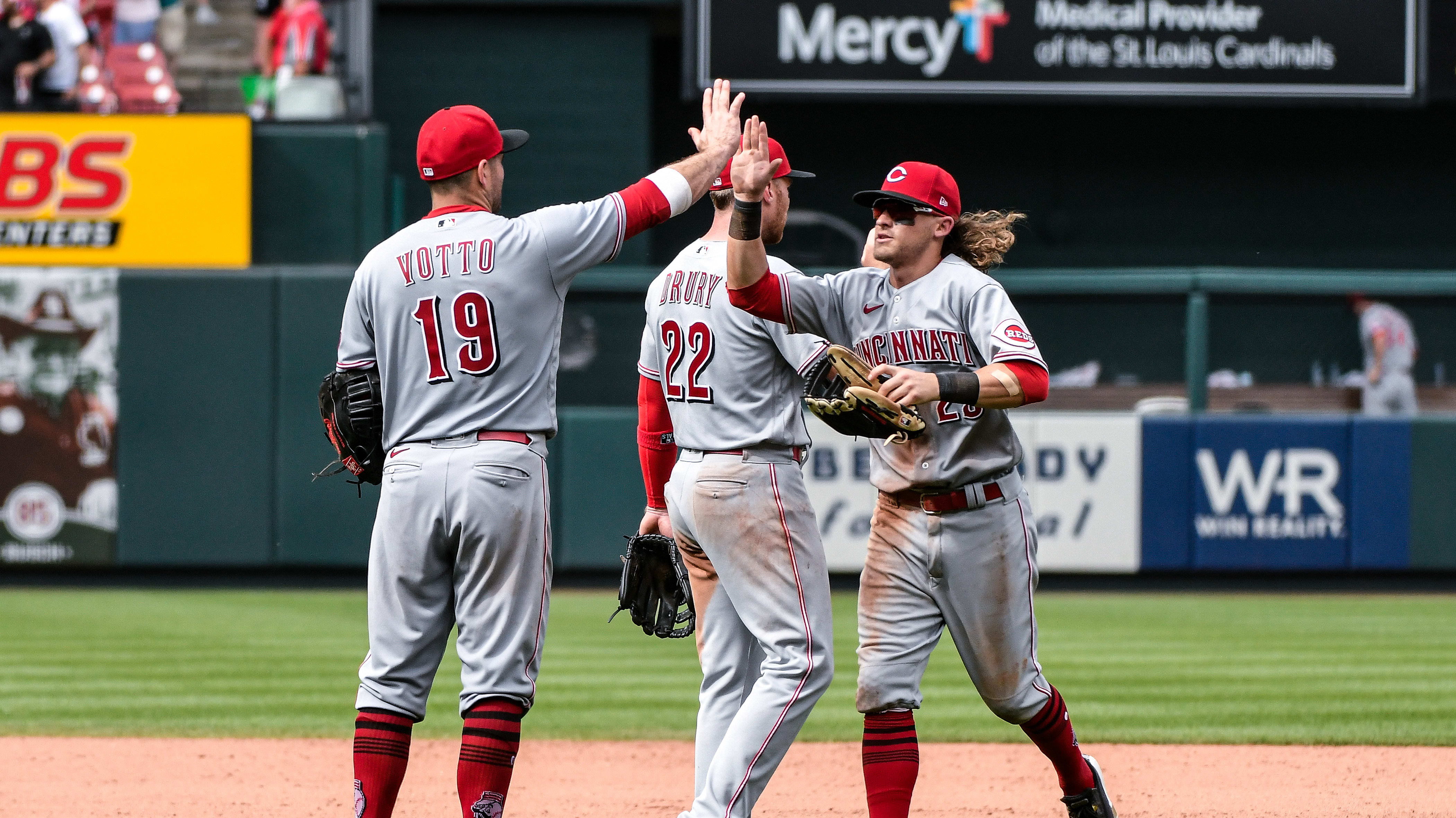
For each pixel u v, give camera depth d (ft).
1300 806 55.26
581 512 141.18
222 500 138.72
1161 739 70.49
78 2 160.66
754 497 42.06
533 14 180.45
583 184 180.96
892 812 42.80
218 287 138.51
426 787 58.23
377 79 179.32
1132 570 138.82
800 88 161.48
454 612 41.81
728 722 44.24
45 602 129.59
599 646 106.63
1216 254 194.49
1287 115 193.98
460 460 39.96
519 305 40.42
